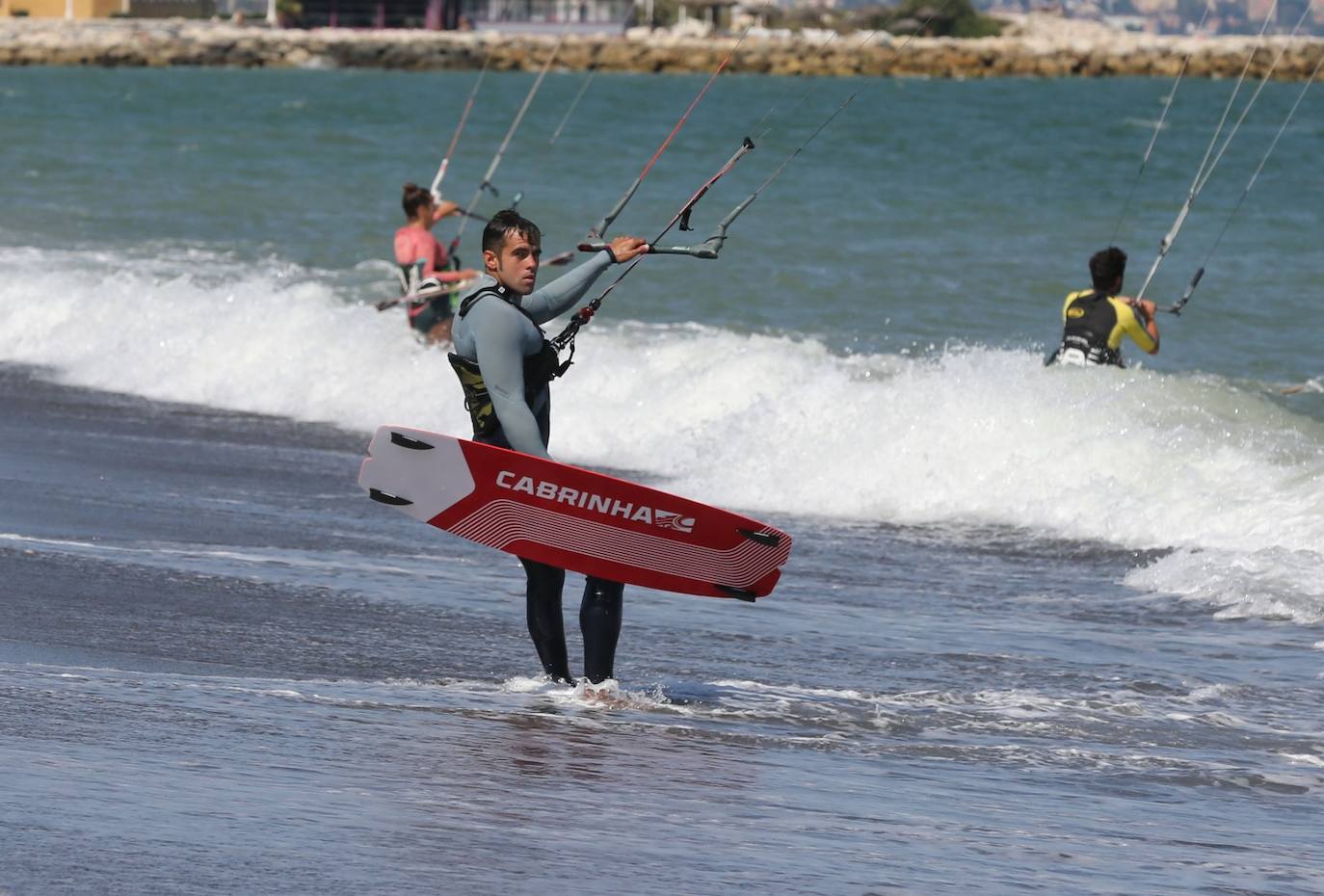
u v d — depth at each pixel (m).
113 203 95.25
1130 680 23.84
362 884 12.84
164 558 28.59
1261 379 50.94
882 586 30.91
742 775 17.56
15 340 57.34
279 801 14.96
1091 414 39.41
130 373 53.81
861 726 20.55
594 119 194.62
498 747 17.88
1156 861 15.33
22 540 29.31
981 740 20.27
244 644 22.78
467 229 87.50
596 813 15.48
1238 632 27.58
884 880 14.02
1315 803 18.16
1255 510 34.34
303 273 70.56
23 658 20.88
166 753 16.34
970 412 40.22
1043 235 86.94
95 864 12.84
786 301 65.81
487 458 20.48
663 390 46.66
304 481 38.91
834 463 40.03
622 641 25.03
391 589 27.36
